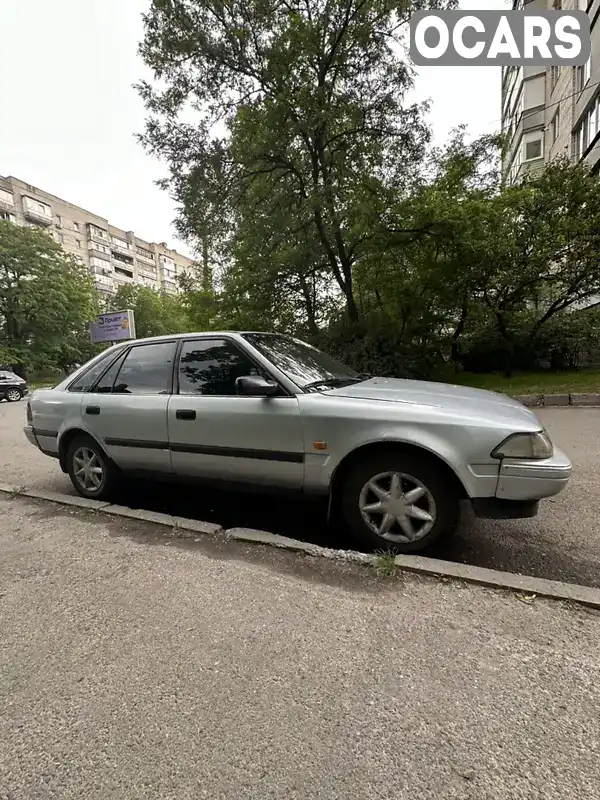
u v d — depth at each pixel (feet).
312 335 40.32
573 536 9.41
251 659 5.51
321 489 8.93
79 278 113.91
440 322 37.65
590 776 3.89
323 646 5.69
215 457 9.95
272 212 32.35
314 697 4.89
